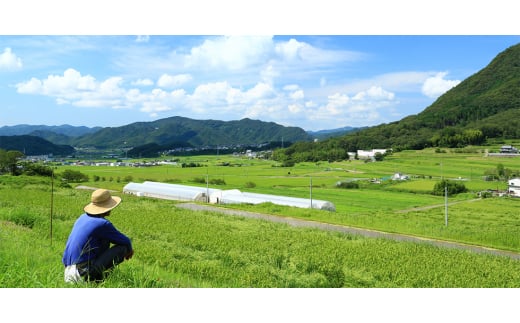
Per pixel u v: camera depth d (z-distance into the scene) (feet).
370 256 56.85
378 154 548.31
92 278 25.86
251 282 38.88
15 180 185.98
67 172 304.91
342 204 219.41
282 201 167.94
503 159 465.06
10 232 44.62
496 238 86.07
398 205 223.71
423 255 60.29
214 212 110.11
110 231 26.16
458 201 249.14
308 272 47.37
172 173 403.95
